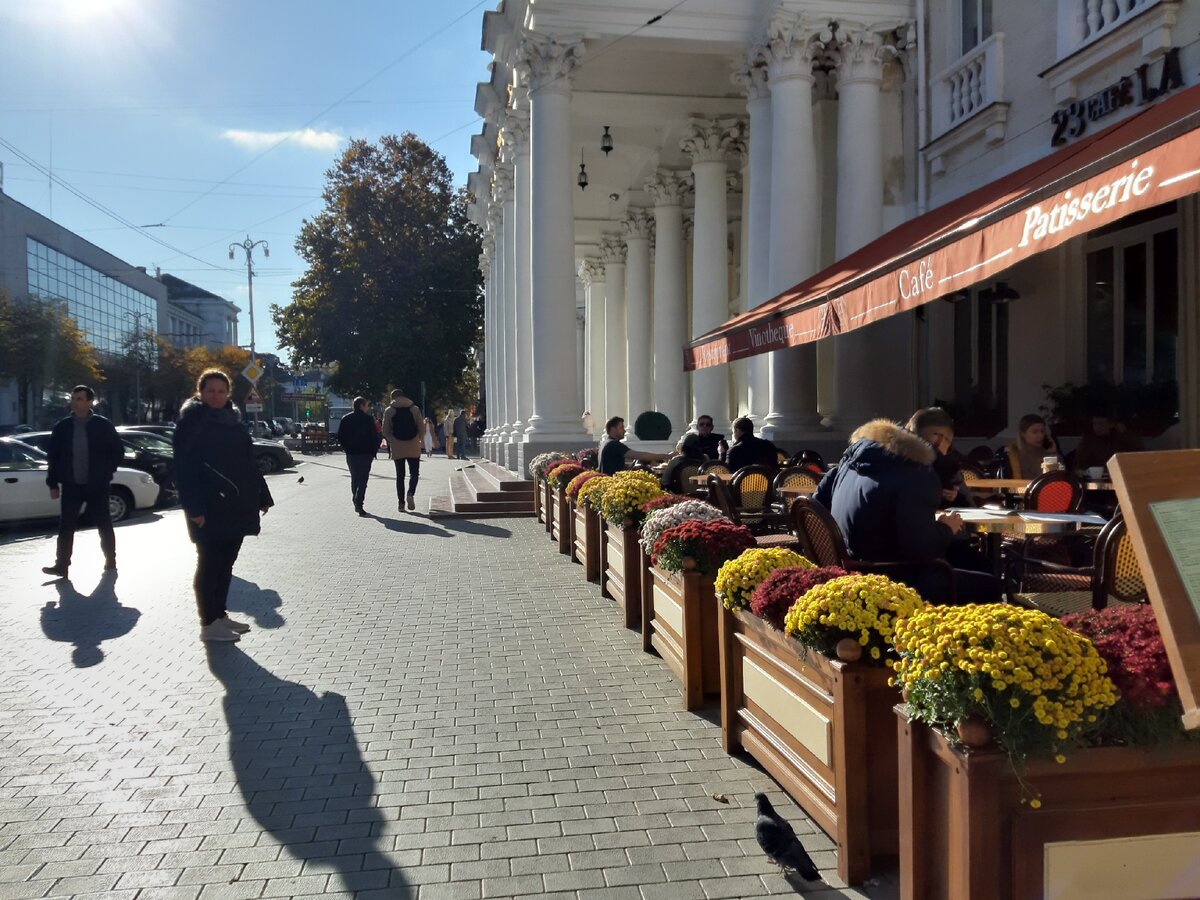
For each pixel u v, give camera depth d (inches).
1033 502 236.4
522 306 684.1
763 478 325.4
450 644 252.7
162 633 267.9
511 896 122.3
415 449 602.2
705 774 161.2
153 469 705.6
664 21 521.3
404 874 128.6
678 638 206.2
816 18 488.1
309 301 1551.4
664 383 746.2
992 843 91.2
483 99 762.8
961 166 462.9
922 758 101.0
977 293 479.5
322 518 559.2
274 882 126.9
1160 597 82.8
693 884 124.5
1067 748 90.1
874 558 178.1
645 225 867.4
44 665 234.7
